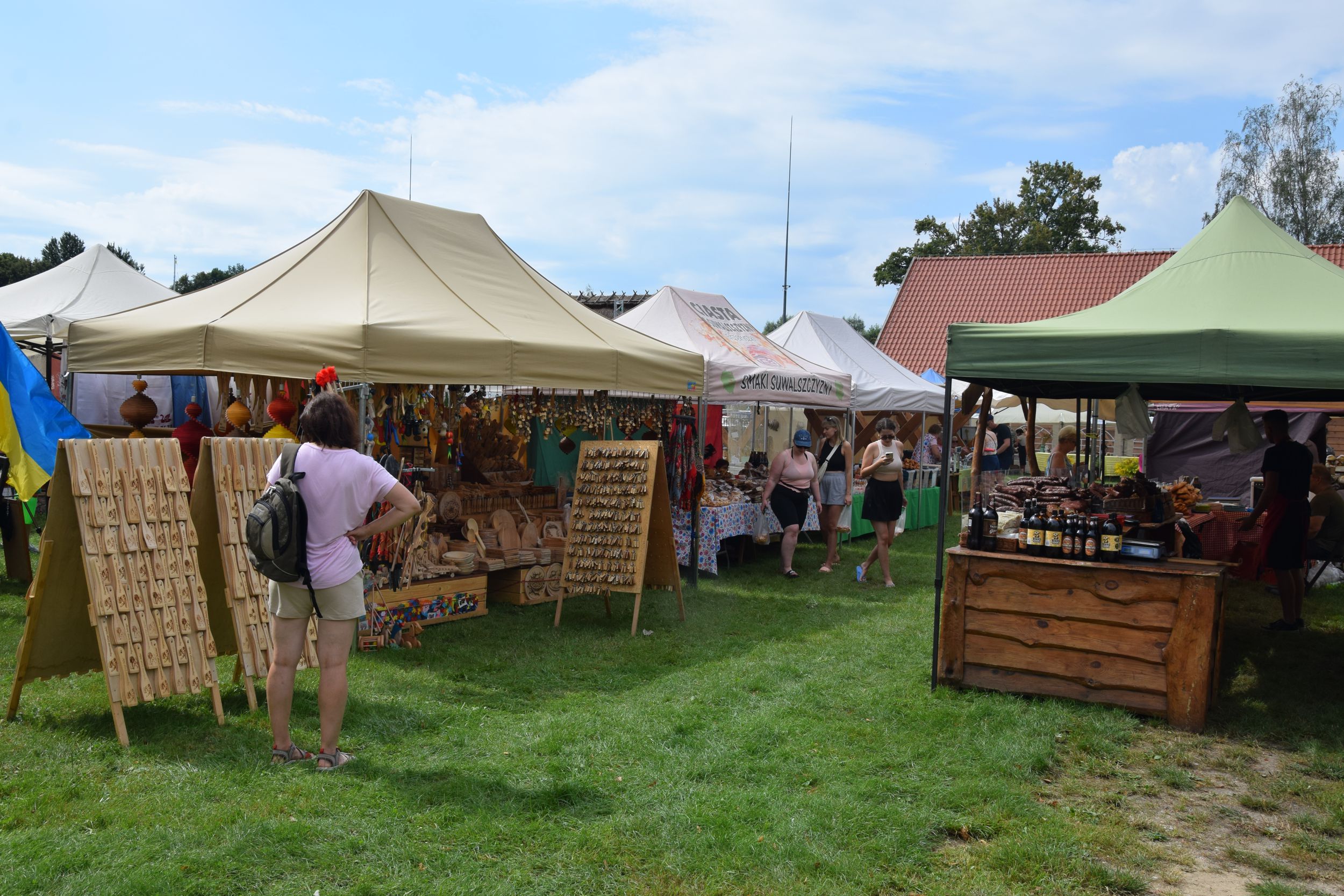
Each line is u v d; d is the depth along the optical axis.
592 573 7.04
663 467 7.29
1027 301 31.70
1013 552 5.54
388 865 3.24
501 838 3.48
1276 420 7.40
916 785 4.08
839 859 3.37
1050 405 19.12
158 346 6.00
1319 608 8.41
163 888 3.01
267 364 5.89
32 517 7.58
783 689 5.58
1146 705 5.07
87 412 11.77
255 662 4.73
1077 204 43.94
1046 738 4.70
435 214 7.94
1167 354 4.98
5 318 11.23
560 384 6.96
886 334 32.22
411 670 5.74
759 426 16.25
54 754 4.09
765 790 3.99
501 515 7.79
